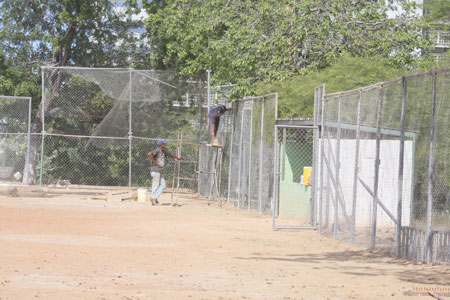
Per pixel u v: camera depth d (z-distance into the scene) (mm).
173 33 85250
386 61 69375
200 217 57094
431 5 72062
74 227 46281
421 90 33406
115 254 33344
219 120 76938
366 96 39969
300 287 24672
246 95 73438
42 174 87188
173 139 83688
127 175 90250
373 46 71375
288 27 71375
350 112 42406
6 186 79062
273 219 48906
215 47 76188
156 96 82875
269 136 59906
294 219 55094
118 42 103000
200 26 79062
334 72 65688
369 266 31297
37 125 88688
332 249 38562
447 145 31703
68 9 94875
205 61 82750
